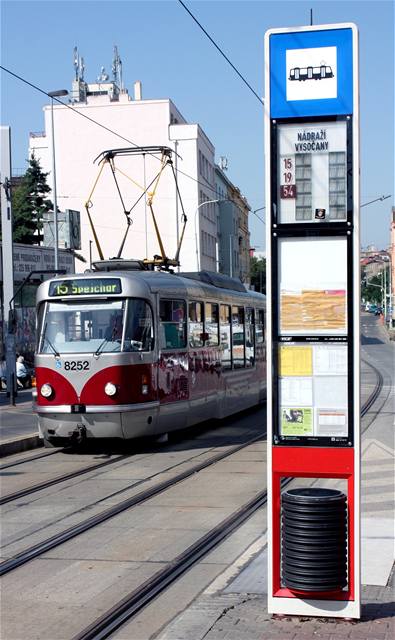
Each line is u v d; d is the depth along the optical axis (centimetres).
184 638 594
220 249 9219
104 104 7169
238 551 873
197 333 1869
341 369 620
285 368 628
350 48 619
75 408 1563
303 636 582
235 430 2045
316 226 622
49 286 1634
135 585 755
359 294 621
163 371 1670
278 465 629
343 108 620
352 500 616
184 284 1811
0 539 939
